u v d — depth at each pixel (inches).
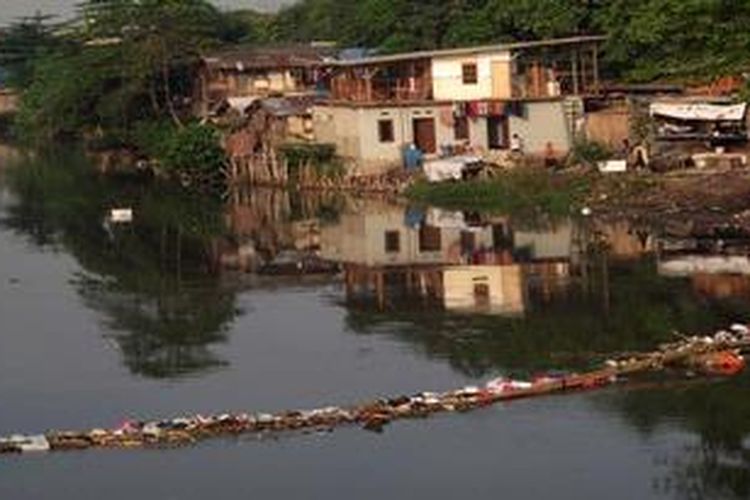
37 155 6033.5
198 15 5757.9
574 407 1860.2
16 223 3934.5
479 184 3705.7
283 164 4357.8
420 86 4092.0
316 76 5265.8
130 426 1850.4
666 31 3599.9
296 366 2172.7
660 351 2057.1
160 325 2519.7
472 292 2625.5
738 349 2048.5
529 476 1637.6
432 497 1594.5
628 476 1621.6
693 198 3235.7
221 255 3262.8
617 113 3809.1
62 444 1800.0
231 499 1615.4
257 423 1841.8
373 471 1680.6
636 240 3021.7
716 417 1792.6
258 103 4645.7
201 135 4670.3
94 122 5757.9
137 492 1643.7
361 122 4065.0
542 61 4010.8
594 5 4178.2
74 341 2415.1
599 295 2501.2
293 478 1670.8
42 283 2984.7
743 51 3238.2
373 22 5378.9
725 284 2506.2
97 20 5866.1
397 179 3949.3
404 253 3105.3
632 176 3454.7
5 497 1636.3
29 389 2102.6
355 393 2001.7
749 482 1590.8
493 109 3964.1
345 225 3572.8
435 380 2041.1
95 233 3700.8
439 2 5054.1
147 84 5403.5
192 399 2014.0
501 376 2030.0
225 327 2479.1
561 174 3634.4
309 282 2854.3
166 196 4426.7
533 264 2849.4
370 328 2396.7
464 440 1764.3
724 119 3575.3
